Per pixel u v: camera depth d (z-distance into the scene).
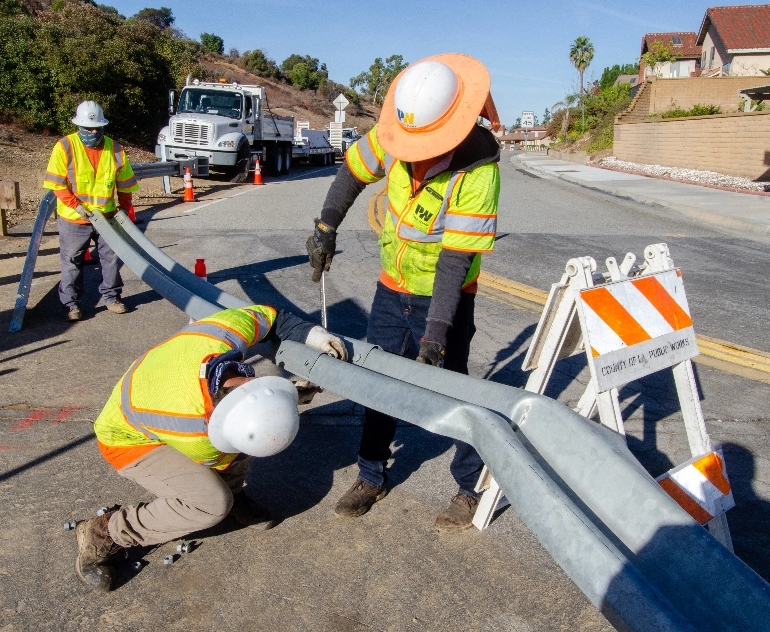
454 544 3.25
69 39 25.84
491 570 3.06
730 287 8.20
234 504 3.22
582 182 21.86
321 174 25.64
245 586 2.93
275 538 3.27
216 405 2.58
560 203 16.55
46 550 3.11
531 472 2.02
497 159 2.85
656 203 16.31
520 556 3.17
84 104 5.96
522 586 2.96
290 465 3.94
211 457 2.77
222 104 20.92
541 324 3.00
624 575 1.75
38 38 25.56
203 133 19.39
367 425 3.40
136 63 27.31
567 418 2.27
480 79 2.77
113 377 5.06
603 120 39.47
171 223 11.82
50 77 24.95
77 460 3.89
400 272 3.17
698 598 1.89
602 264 9.25
